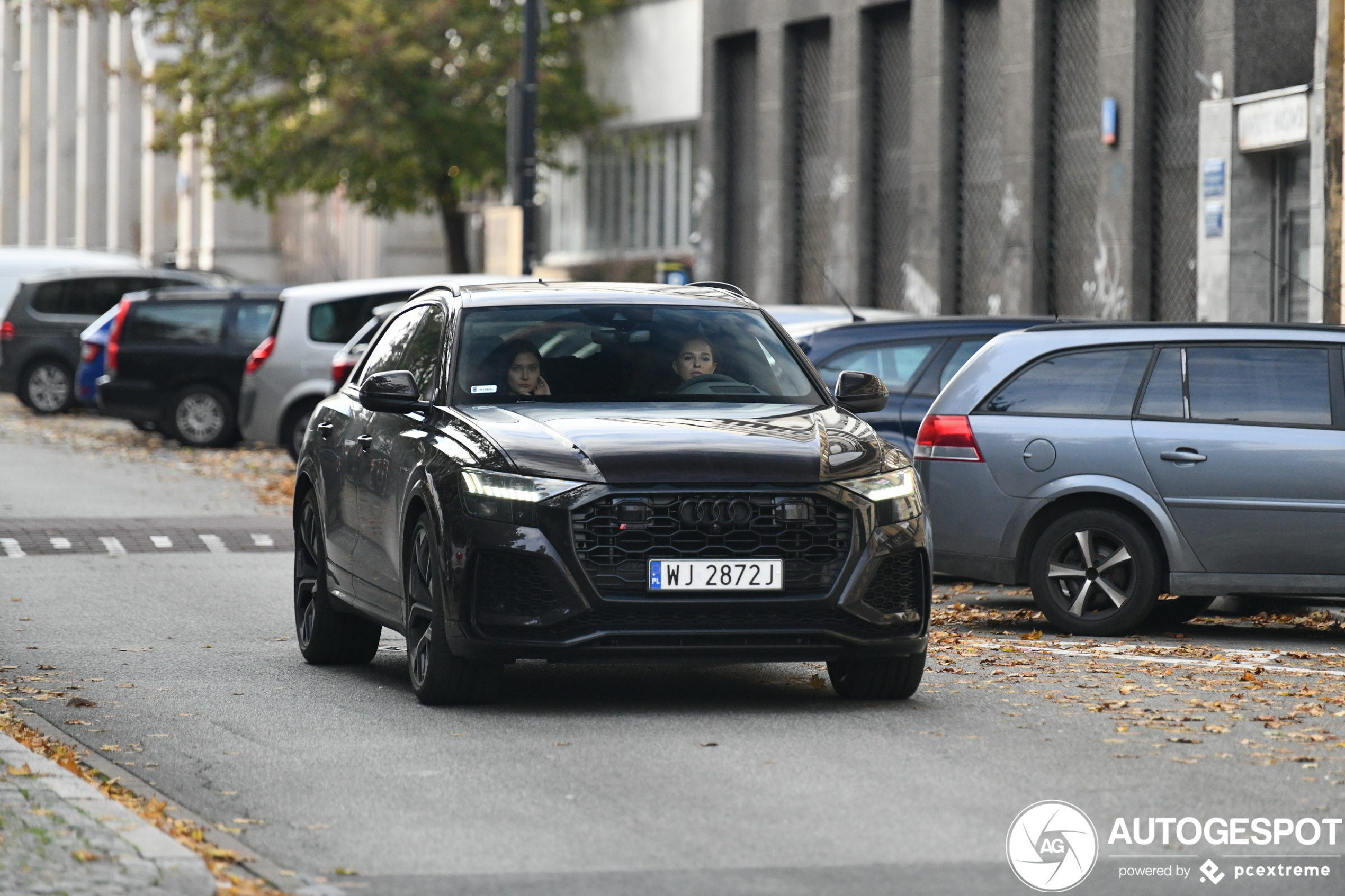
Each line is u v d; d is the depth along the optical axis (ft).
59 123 508.53
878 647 58.29
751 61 241.96
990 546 80.59
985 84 202.18
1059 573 79.66
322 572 71.36
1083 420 79.56
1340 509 76.38
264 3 280.72
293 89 289.12
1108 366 79.92
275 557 108.47
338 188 315.17
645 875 40.65
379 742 55.72
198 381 181.88
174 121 290.97
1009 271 194.08
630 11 272.72
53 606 88.58
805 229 230.48
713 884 39.88
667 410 61.98
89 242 492.13
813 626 57.41
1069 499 80.23
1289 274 160.04
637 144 275.39
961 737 55.57
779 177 231.50
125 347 181.78
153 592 93.71
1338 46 133.69
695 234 258.78
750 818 45.60
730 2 241.35
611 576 56.75
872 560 57.93
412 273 367.66
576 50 283.59
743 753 53.36
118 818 43.21
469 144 278.05
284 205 386.32
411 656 62.13
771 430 59.72
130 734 57.62
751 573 57.06
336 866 41.78
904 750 53.67
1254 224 162.71
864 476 58.59
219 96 289.33
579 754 53.47
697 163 262.88
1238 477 77.10
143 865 39.17
